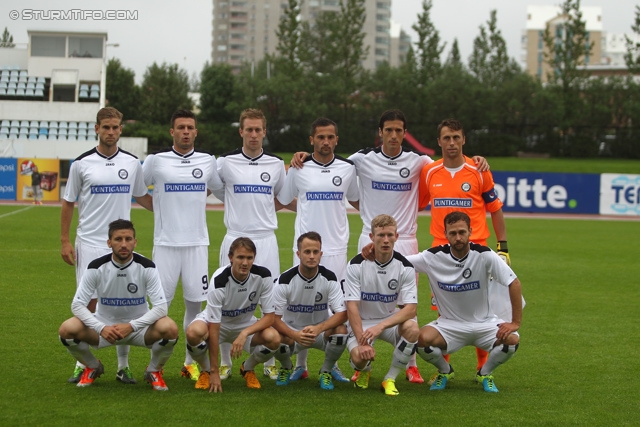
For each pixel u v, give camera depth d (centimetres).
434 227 697
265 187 705
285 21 5434
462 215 605
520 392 608
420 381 648
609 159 5347
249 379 616
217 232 2038
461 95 5416
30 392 568
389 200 718
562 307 1041
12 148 3300
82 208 669
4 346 720
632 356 750
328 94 5291
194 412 526
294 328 645
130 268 597
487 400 579
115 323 611
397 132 698
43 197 3070
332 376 643
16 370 634
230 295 605
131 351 733
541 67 12088
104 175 659
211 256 1553
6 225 2008
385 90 5444
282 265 1416
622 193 3086
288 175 721
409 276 623
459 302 627
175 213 682
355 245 1852
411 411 542
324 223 707
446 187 687
